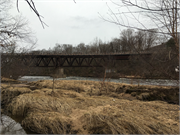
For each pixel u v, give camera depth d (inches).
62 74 1370.6
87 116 272.4
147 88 550.3
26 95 402.0
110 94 584.4
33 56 565.0
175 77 150.4
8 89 493.7
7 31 255.9
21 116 326.3
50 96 426.6
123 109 319.6
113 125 226.7
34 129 254.8
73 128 245.3
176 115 270.2
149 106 345.1
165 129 211.9
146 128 214.8
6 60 380.8
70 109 337.7
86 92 638.5
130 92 586.9
